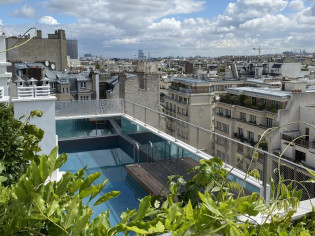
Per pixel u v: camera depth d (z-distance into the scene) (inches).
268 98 2231.8
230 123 2498.8
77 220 62.1
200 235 69.4
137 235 70.8
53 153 68.2
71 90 1964.8
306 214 103.0
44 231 69.4
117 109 569.0
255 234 82.0
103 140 559.5
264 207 78.5
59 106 546.6
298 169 174.9
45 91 385.1
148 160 416.5
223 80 3292.3
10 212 67.6
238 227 78.4
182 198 114.9
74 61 5664.4
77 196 64.9
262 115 2234.3
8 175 143.7
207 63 7800.2
